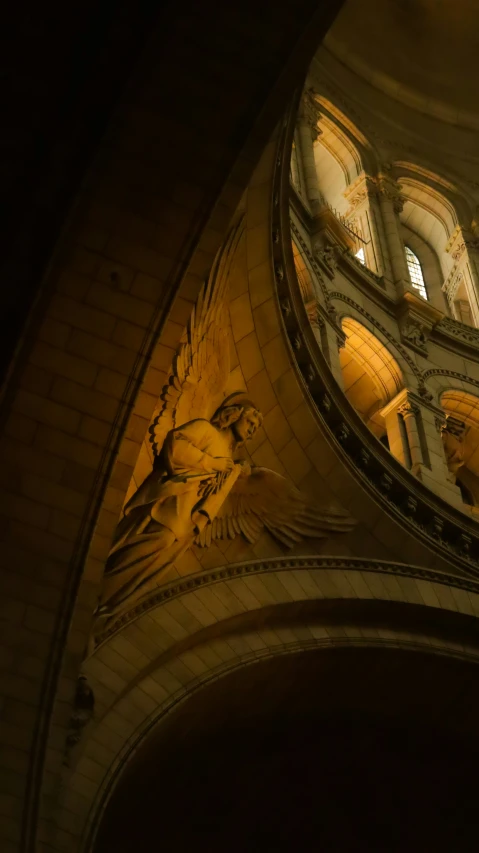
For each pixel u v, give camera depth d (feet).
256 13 41.32
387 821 61.57
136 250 42.60
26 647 39.27
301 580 53.06
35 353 41.83
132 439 44.06
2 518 40.83
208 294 49.83
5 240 41.88
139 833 53.62
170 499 47.55
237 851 59.11
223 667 47.26
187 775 52.19
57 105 42.14
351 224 91.50
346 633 53.62
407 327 80.23
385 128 101.55
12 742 37.19
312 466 57.11
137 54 41.24
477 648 58.08
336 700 55.16
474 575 60.90
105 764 39.88
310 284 71.67
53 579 40.60
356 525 57.88
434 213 100.07
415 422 72.74
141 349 42.80
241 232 51.47
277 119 42.75
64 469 41.75
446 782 60.44
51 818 36.22
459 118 106.73
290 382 56.08
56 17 41.83
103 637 43.73
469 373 81.51
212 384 51.55
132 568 45.70
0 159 42.01
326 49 101.30
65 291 42.09
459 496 68.44
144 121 41.70
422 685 56.80
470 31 108.58
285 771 56.85
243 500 53.31
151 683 44.42
